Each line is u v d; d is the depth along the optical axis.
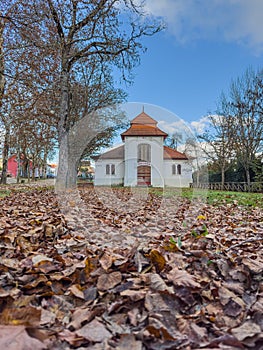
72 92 11.97
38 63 9.91
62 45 10.41
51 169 49.16
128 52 11.07
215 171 21.52
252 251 2.13
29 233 2.47
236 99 20.02
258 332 1.01
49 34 10.14
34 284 1.34
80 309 1.15
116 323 1.06
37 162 32.75
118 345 0.92
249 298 1.32
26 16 8.74
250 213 5.07
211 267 1.65
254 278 1.52
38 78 10.51
